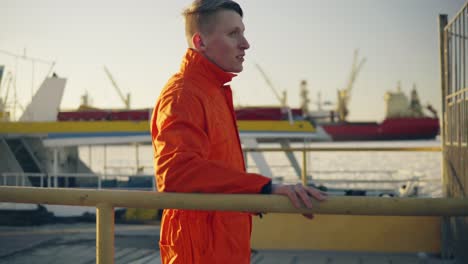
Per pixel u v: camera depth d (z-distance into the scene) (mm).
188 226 1305
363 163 58312
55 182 9656
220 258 1287
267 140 11031
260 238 5504
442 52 5129
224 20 1405
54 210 9117
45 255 5211
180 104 1271
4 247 5629
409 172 10078
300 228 5441
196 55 1396
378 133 66188
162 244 1385
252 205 1154
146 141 10508
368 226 5301
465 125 4316
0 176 10602
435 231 5160
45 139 10391
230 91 1484
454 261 4840
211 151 1329
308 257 5133
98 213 1282
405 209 1088
